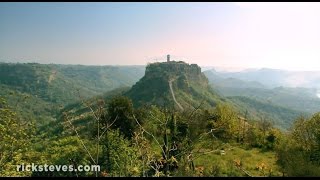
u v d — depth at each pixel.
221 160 36.50
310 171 35.62
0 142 18.72
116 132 36.59
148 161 11.30
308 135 51.38
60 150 33.12
